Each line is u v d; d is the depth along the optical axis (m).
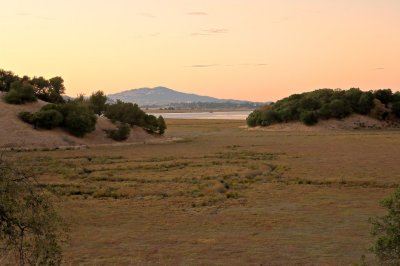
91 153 80.00
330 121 147.75
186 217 33.75
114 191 43.81
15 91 102.88
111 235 28.67
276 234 28.89
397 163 65.06
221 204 38.47
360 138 108.56
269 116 152.62
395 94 165.50
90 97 115.62
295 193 43.19
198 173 57.34
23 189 13.99
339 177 52.53
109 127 105.19
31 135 88.19
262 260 23.55
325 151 82.62
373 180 49.78
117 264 22.92
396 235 15.25
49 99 118.50
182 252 25.06
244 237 28.20
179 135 127.62
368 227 30.22
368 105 156.00
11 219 13.69
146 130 114.44
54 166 60.97
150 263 23.09
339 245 26.19
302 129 143.38
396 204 15.52
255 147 92.00
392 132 132.50
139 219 33.09
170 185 48.25
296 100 158.62
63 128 95.44
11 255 15.66
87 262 23.20
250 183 49.72
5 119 91.25
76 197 41.44
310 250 25.28
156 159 72.69
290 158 73.38
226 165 65.88
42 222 14.17
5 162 13.94
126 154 79.62
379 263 17.59
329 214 34.34
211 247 26.02
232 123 188.62
